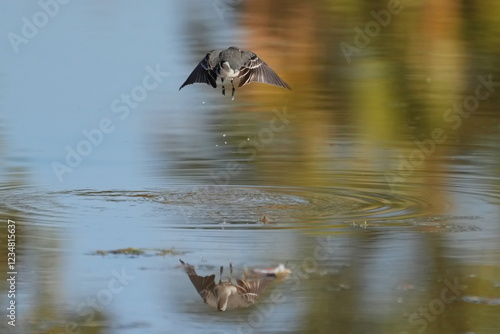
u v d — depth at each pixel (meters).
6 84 22.94
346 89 23.98
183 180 16.16
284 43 29.12
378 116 21.33
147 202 14.53
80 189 15.41
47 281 10.97
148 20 31.91
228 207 14.18
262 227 12.96
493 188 15.50
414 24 31.45
